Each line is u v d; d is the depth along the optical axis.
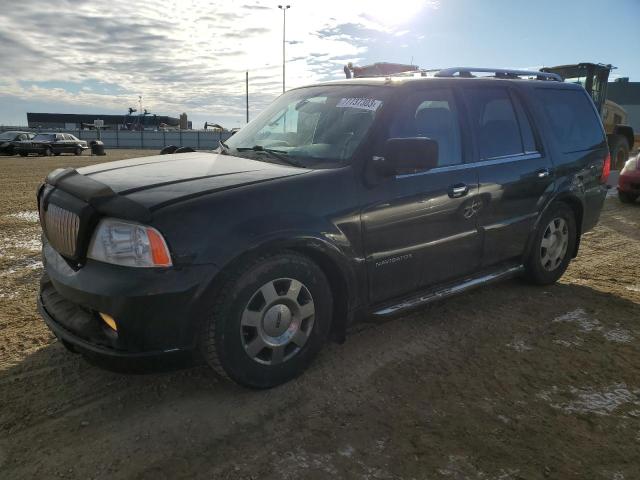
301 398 2.90
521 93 4.41
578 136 4.89
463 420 2.71
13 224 7.82
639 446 2.52
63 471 2.32
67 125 87.19
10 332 3.74
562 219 4.71
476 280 4.00
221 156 3.67
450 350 3.51
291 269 2.84
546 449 2.49
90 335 2.60
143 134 55.56
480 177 3.81
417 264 3.50
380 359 3.37
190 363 2.71
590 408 2.84
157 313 2.49
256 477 2.29
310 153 3.38
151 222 2.49
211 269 2.56
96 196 2.61
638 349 3.55
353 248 3.10
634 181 9.34
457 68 4.18
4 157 29.14
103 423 2.67
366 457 2.42
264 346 2.85
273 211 2.79
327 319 3.10
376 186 3.20
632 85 46.03
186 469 2.34
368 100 3.50
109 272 2.52
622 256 5.97
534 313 4.16
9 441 2.52
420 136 3.51
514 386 3.06
